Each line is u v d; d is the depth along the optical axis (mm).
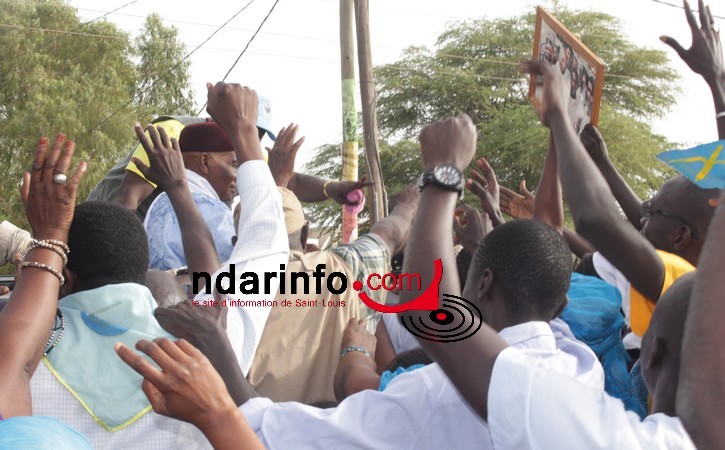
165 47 26578
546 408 1535
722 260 1441
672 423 1532
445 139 1905
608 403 1564
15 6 25375
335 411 2029
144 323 2191
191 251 2736
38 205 2023
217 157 3799
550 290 2062
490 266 2092
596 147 3285
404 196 3383
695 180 1748
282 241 2461
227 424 1693
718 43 2814
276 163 3264
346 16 11094
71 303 2180
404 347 2756
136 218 2332
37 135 23703
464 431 1967
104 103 24797
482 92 27500
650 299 2273
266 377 2701
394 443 1992
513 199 3717
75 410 2080
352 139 10898
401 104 28109
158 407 1806
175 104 26906
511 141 24844
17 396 1829
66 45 25422
